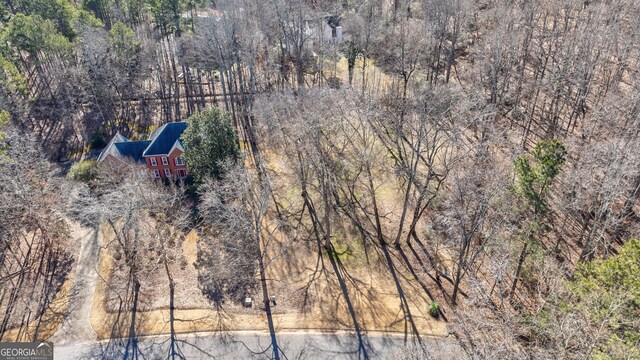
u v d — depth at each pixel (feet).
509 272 118.32
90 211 125.29
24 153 144.97
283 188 163.73
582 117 173.37
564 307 84.23
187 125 162.81
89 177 162.30
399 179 162.91
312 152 130.00
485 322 99.60
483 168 122.11
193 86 229.25
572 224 132.98
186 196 160.25
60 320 119.55
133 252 126.72
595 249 108.06
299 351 111.04
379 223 140.05
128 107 214.69
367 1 252.62
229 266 134.21
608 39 176.14
